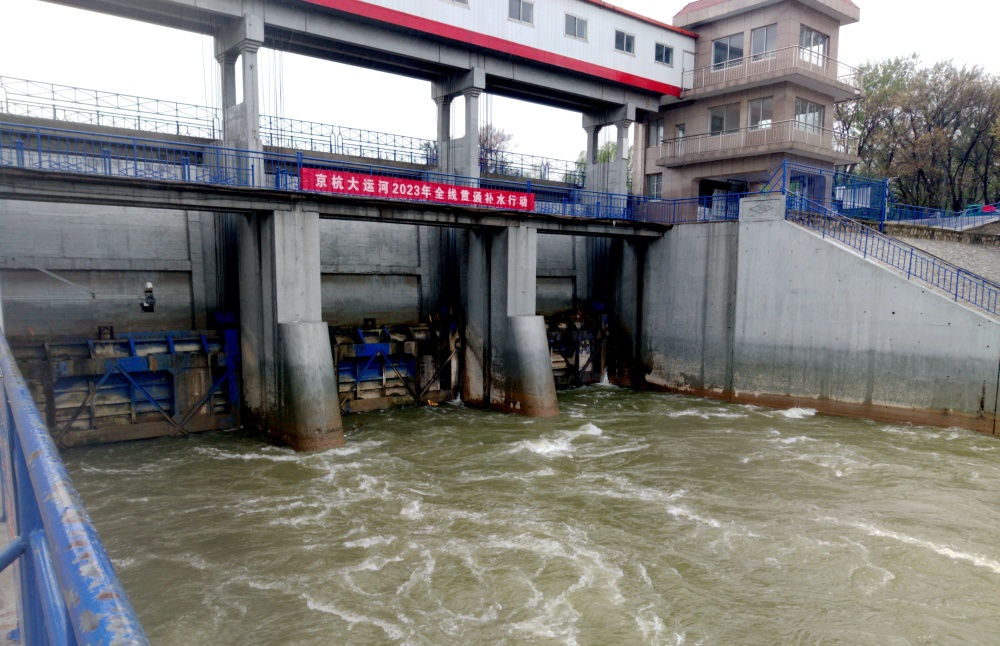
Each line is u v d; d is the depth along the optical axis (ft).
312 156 87.81
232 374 76.69
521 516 51.88
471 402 93.86
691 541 47.39
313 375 68.08
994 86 162.09
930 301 76.48
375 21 82.07
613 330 112.88
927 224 142.92
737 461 65.77
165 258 74.33
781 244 89.56
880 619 37.73
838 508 53.16
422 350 93.50
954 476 60.34
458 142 96.37
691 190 123.34
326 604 39.11
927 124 170.71
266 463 64.03
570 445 72.13
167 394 73.26
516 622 37.52
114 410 69.87
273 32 78.84
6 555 6.45
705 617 38.04
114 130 74.18
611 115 115.55
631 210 114.83
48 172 55.06
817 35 116.67
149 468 62.18
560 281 112.06
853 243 88.99
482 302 90.89
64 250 68.39
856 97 119.96
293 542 46.98
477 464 65.05
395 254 91.76
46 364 65.31
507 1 94.12
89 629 3.48
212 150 77.61
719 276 97.19
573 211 107.04
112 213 71.20
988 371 72.64
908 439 72.74
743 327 94.53
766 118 113.60
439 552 45.65
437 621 37.55
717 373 98.22
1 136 63.26
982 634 36.29
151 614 37.81
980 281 86.89
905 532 48.49
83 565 4.16
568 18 102.17
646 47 114.32
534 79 100.73
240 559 44.47
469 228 92.02
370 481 59.52
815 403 87.30
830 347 85.35
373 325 89.35
